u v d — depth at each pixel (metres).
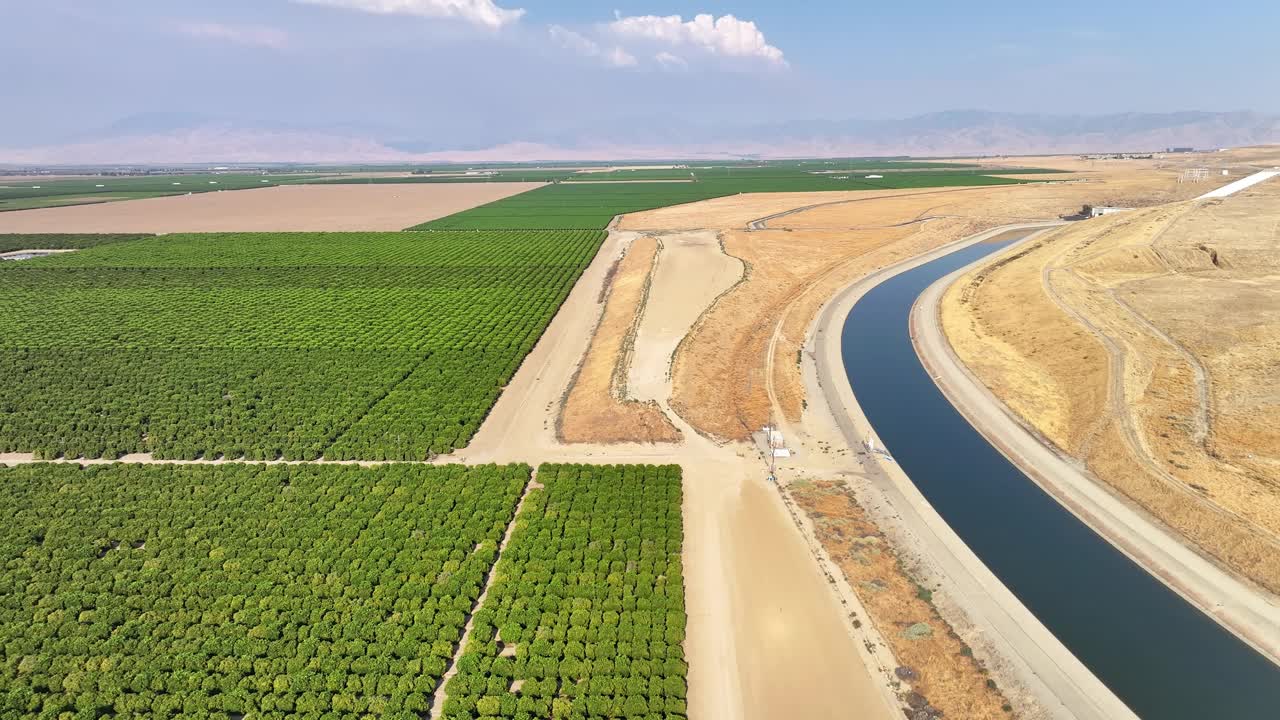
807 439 67.00
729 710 37.19
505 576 46.38
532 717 36.41
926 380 82.19
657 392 74.50
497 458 63.31
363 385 77.12
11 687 38.09
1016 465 62.59
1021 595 45.62
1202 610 44.09
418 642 40.84
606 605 43.69
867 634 42.31
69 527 52.00
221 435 66.88
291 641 41.25
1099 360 77.50
